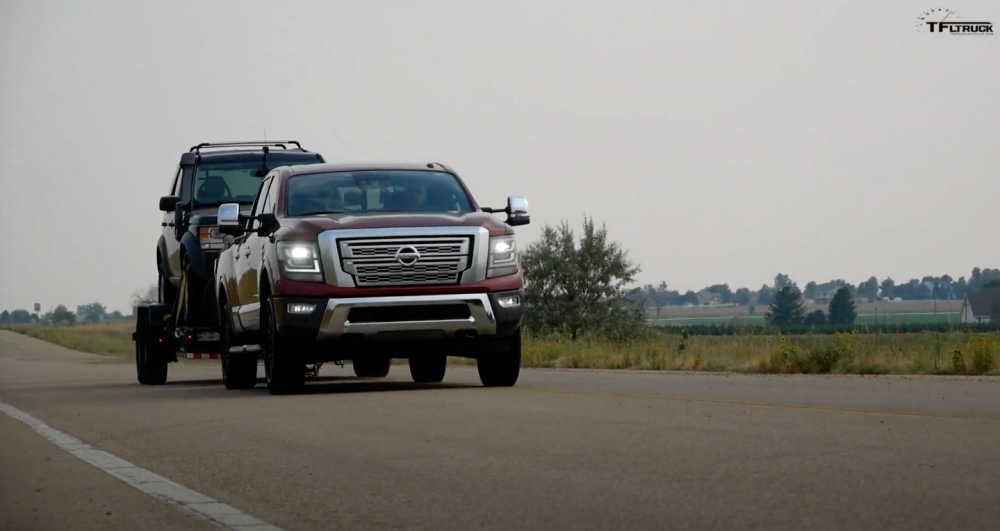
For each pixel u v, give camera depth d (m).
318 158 26.80
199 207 26.00
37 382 29.41
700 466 9.13
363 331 17.41
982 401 14.09
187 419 14.68
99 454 11.78
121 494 9.23
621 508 7.68
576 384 18.81
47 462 11.27
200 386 24.52
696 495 7.98
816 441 10.21
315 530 7.45
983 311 193.25
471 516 7.66
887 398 14.73
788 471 8.70
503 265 17.94
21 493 9.46
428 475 9.29
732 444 10.23
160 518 8.13
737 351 27.08
